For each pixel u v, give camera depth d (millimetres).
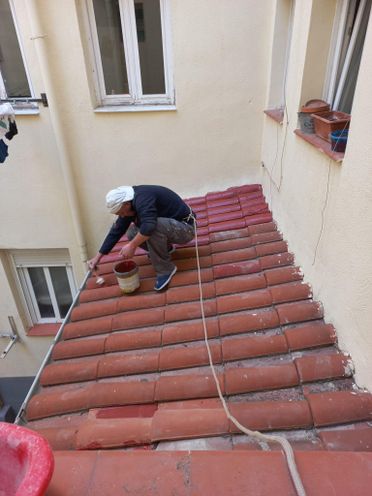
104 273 3354
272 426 1593
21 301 4832
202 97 3703
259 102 3756
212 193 4180
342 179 1848
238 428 1583
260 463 1160
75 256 4406
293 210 2844
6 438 984
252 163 4098
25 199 4047
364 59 1594
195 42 3451
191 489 1092
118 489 1103
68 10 3221
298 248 2742
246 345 2113
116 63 3645
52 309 5051
